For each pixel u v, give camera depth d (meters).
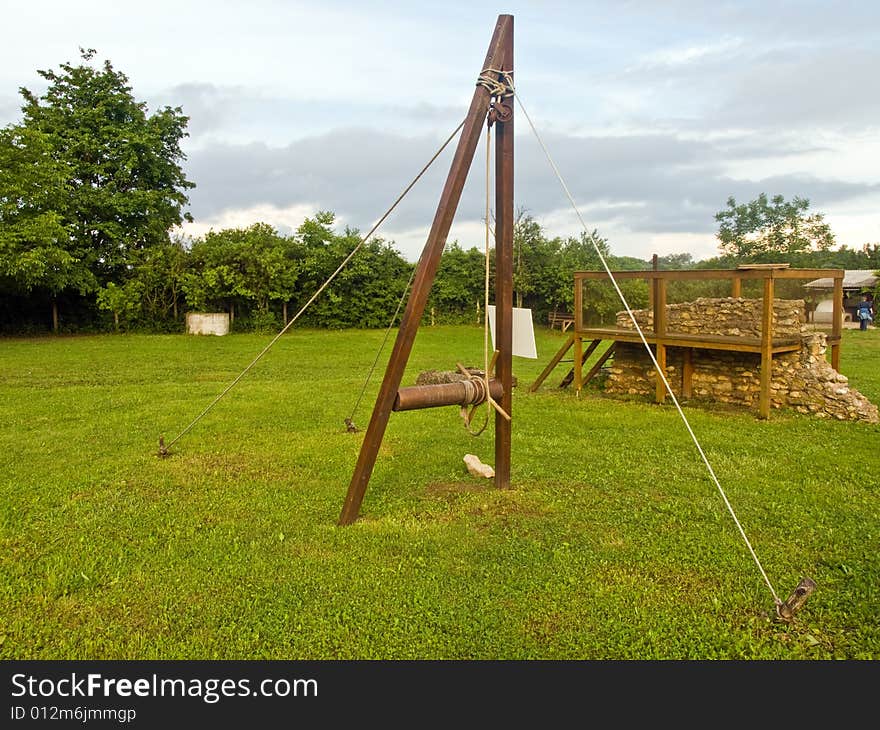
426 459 7.07
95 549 4.54
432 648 3.38
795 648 3.38
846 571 4.23
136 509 5.38
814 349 10.26
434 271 4.98
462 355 20.34
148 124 30.42
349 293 30.50
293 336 26.34
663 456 7.30
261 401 10.73
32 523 5.05
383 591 3.94
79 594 3.90
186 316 27.20
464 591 3.95
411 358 19.30
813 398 9.95
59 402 10.34
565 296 31.09
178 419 9.12
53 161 25.45
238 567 4.26
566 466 6.82
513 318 5.79
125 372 14.78
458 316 32.66
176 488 6.00
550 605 3.78
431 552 4.53
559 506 5.50
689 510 5.44
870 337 24.75
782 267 9.66
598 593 3.92
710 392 11.05
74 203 26.92
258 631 3.51
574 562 4.38
